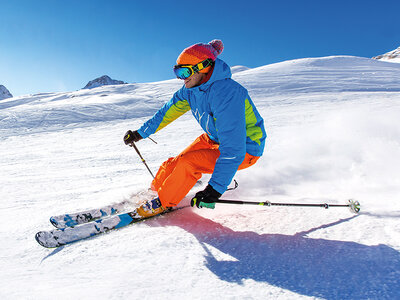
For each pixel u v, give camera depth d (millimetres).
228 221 2211
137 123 13703
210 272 1481
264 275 1455
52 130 12430
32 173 4578
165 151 6488
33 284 1345
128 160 5613
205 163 2248
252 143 2365
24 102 35969
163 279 1403
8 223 2201
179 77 2219
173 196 2246
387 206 2289
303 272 1477
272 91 21562
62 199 2889
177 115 2723
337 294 1289
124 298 1244
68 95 34312
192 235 1949
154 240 1839
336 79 26219
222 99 2098
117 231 2033
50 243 1748
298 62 40531
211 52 2156
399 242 1695
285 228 2037
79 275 1435
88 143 8867
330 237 1844
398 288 1299
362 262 1524
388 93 17875
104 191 3170
